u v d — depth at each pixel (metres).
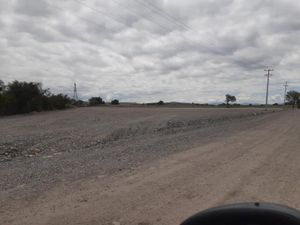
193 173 9.17
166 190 7.45
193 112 57.19
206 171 9.45
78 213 5.95
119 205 6.40
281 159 11.43
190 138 18.41
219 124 30.62
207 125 29.48
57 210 6.11
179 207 6.30
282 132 21.66
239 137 18.50
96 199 6.76
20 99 53.88
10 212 6.02
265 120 36.72
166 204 6.48
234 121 35.12
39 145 17.50
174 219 5.68
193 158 11.61
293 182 8.20
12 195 7.13
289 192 7.34
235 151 13.21
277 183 8.11
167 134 21.92
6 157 14.39
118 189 7.50
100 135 21.86
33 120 38.03
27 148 16.66
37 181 8.45
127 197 6.91
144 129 26.11
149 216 5.82
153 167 10.01
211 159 11.40
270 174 9.11
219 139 17.59
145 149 14.16
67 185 7.88
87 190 7.42
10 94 53.03
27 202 6.60
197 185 7.90
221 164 10.50
